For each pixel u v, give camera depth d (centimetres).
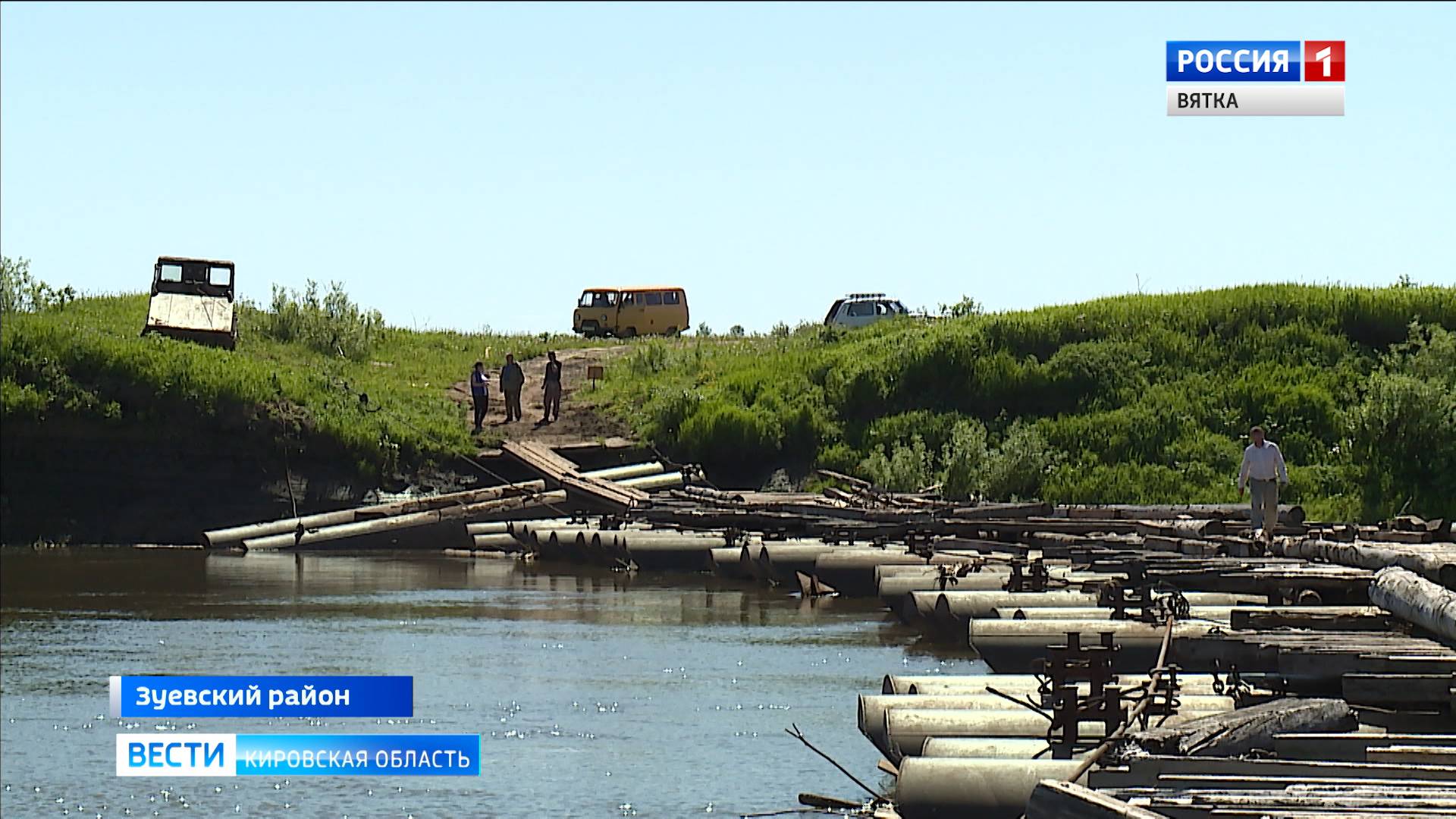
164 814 2433
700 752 2731
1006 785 1866
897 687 2409
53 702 3197
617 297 10594
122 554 6266
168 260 8206
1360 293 7819
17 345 6794
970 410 7381
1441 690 2186
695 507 6094
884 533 5025
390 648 3809
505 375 7706
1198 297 7950
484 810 2412
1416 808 1552
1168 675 2386
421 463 7219
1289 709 1978
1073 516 5222
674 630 4084
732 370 8106
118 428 6762
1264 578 3177
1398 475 6450
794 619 4297
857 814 2322
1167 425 6975
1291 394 7050
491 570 5684
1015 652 2784
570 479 6669
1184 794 1641
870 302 9731
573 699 3169
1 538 6544
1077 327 7688
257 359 7900
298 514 6862
